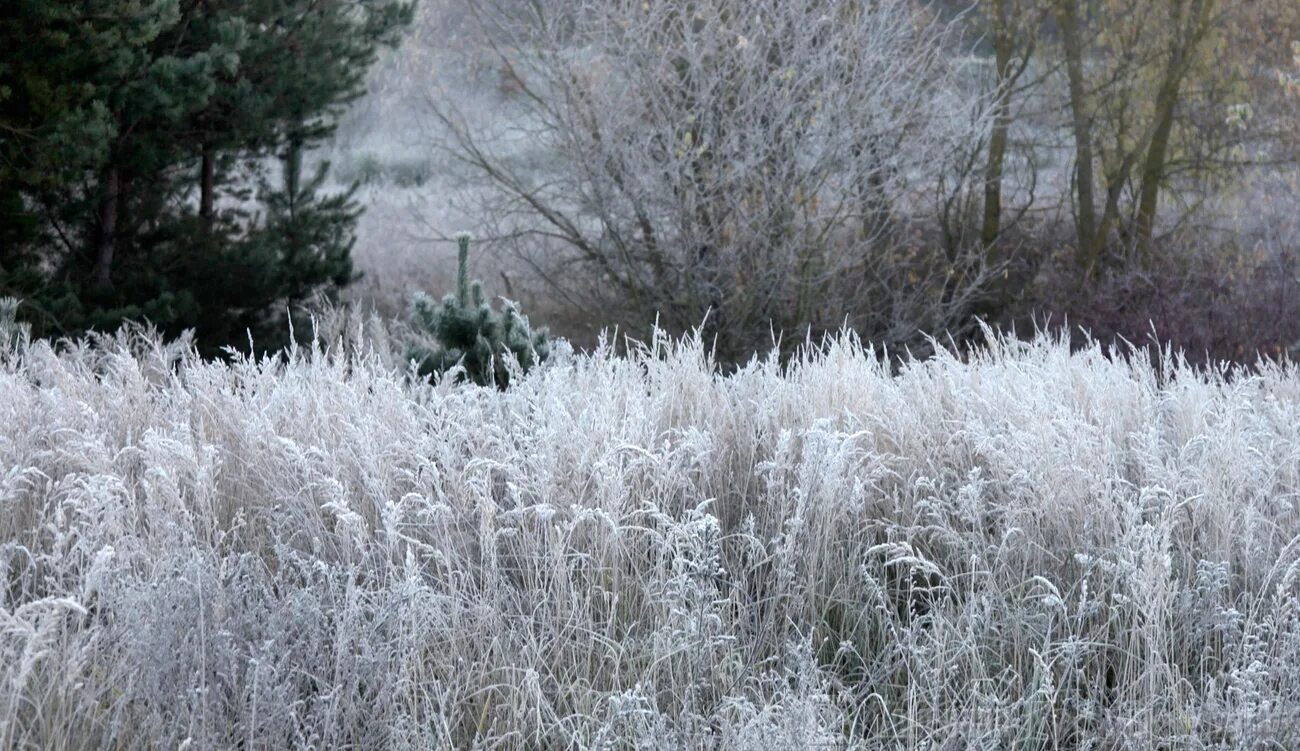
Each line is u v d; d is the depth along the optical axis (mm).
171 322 8914
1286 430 4344
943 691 3154
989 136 11586
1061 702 3193
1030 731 2957
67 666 2566
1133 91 12648
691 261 10156
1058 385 4535
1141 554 3246
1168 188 12867
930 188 11820
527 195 11000
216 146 9508
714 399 4445
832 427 3941
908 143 10438
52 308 8125
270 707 2691
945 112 10734
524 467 3742
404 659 2846
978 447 3779
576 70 10367
